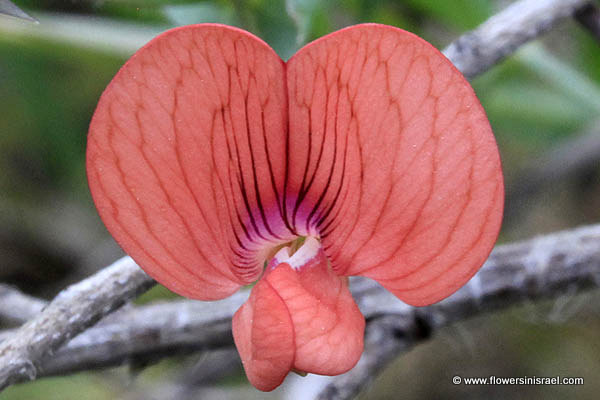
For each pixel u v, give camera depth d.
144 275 0.06
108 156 0.06
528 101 0.10
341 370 0.06
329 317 0.06
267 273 0.06
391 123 0.05
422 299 0.06
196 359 0.10
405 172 0.05
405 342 0.07
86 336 0.07
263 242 0.06
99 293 0.06
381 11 0.09
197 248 0.06
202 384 0.10
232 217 0.06
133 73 0.05
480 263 0.05
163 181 0.06
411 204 0.06
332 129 0.06
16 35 0.09
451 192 0.05
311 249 0.06
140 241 0.06
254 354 0.06
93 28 0.09
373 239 0.06
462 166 0.05
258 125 0.06
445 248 0.06
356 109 0.05
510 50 0.07
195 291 0.06
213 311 0.07
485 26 0.07
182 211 0.06
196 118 0.06
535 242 0.07
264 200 0.06
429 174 0.05
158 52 0.05
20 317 0.07
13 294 0.07
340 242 0.06
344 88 0.05
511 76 0.10
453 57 0.07
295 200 0.06
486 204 0.05
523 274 0.07
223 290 0.06
